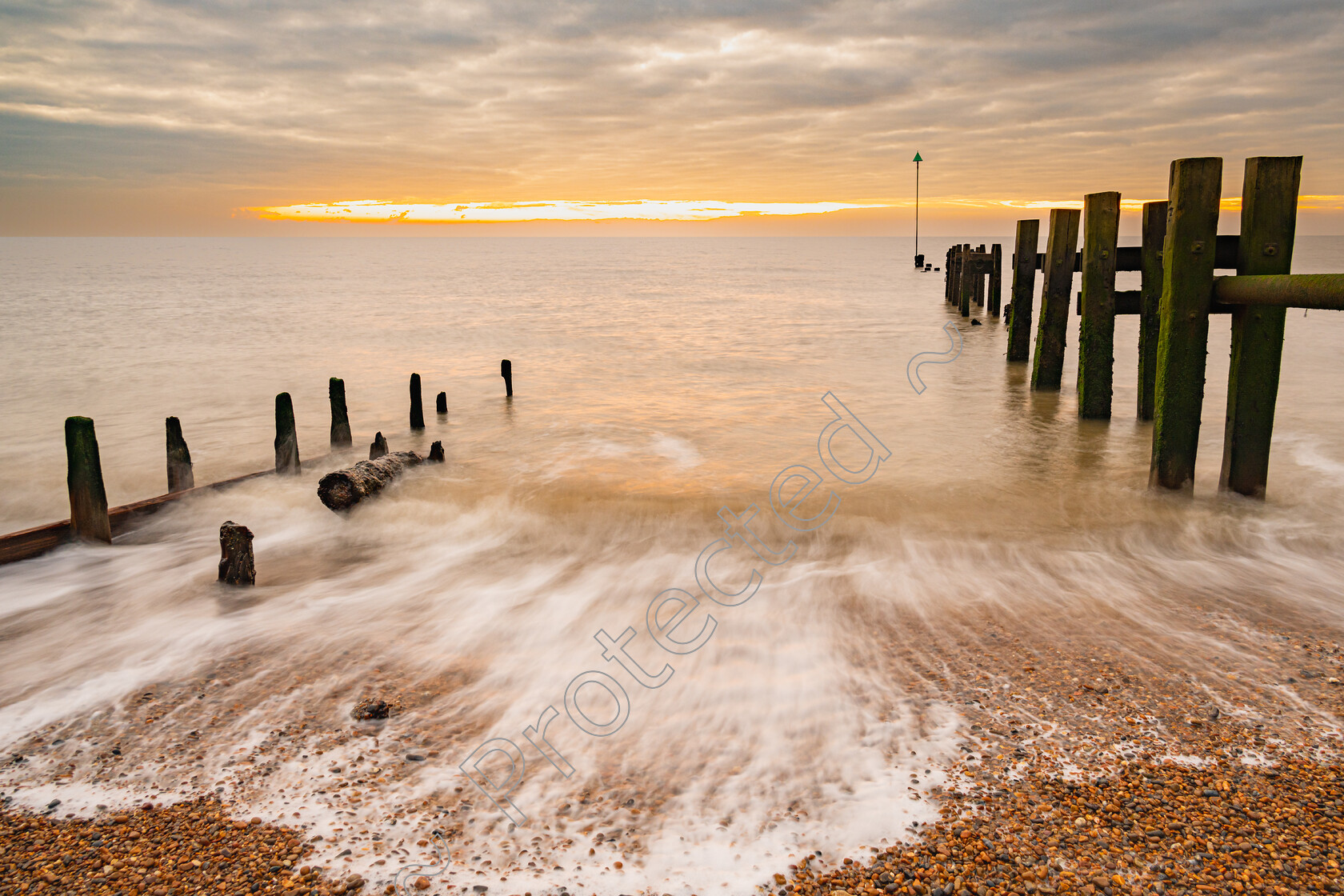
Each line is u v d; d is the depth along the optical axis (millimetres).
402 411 14336
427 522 8320
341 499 8383
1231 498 8023
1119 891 3186
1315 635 5438
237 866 3396
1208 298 7609
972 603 6109
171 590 6559
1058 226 13578
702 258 120500
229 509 8625
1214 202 7445
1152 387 12102
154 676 5102
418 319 30562
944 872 3295
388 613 6102
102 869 3410
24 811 3801
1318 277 6418
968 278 28016
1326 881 3203
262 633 5738
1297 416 12312
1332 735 4211
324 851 3479
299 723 4535
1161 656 5156
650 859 3398
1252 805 3666
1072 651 5246
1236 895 3150
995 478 9555
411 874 3334
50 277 67312
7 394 15695
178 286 54000
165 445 11969
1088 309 12078
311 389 16406
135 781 4020
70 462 7273
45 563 7074
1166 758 4031
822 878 3275
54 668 5215
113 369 18656
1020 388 15219
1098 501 8531
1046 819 3598
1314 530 7484
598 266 91625
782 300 38906
